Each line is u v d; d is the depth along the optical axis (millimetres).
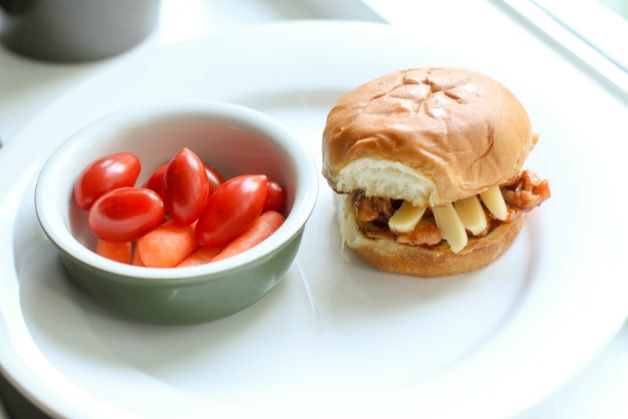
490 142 426
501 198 435
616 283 425
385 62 520
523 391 395
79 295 430
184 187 418
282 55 523
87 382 402
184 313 417
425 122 422
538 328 417
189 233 424
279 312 433
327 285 444
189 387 408
